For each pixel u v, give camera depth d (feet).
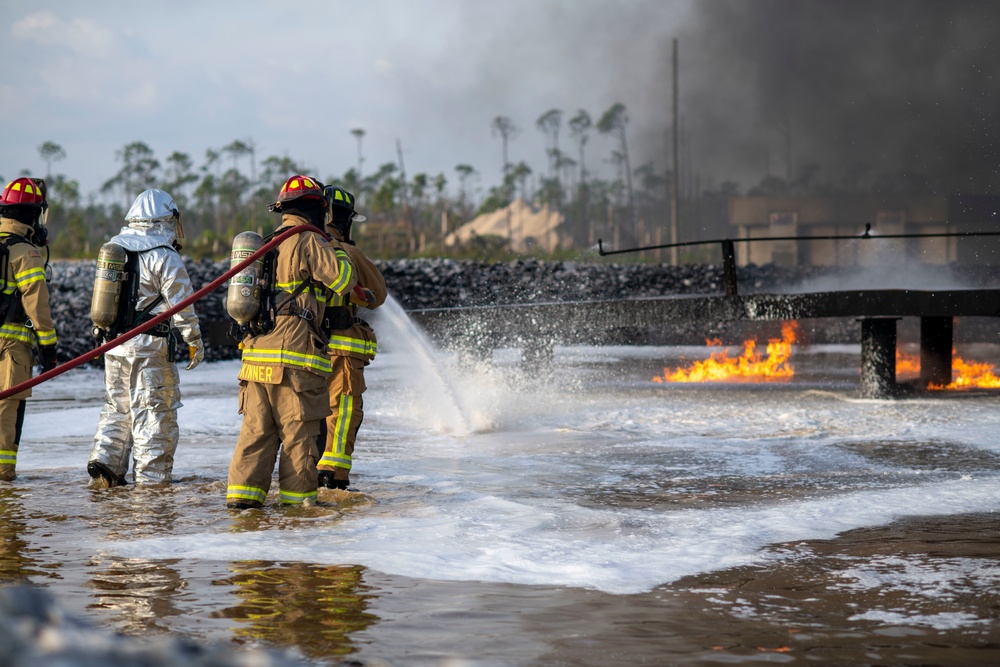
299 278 25.96
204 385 65.51
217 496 27.12
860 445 36.70
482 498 26.17
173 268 29.40
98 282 28.78
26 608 5.59
